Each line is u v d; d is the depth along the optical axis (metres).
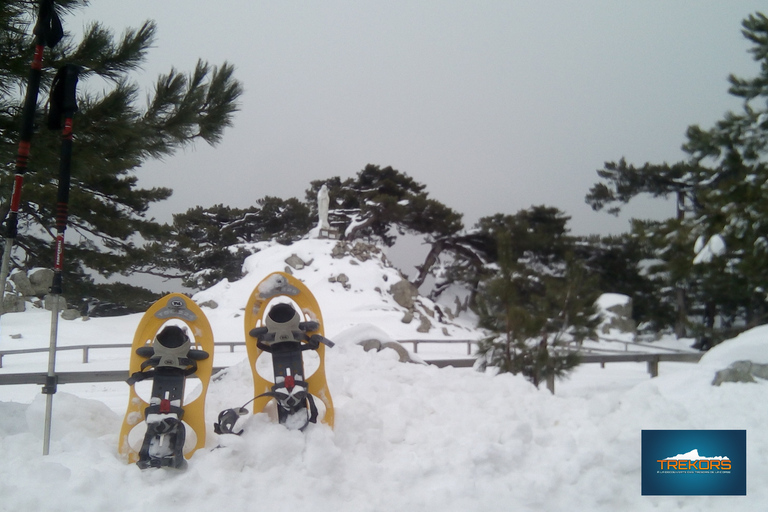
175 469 4.33
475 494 4.44
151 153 9.84
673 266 17.67
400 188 53.84
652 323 38.47
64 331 23.70
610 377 13.82
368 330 9.36
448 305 49.81
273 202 57.81
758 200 14.88
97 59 8.88
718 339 18.84
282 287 5.37
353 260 37.16
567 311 9.06
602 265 41.19
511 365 8.88
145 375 4.67
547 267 42.84
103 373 7.05
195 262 49.25
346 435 5.15
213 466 4.41
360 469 4.68
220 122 10.24
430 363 10.41
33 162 8.35
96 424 5.30
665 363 17.44
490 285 9.25
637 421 5.72
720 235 16.22
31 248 31.45
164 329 4.79
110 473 4.19
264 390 5.27
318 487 4.35
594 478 4.70
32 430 5.02
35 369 14.87
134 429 5.22
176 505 4.00
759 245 14.57
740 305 19.92
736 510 4.55
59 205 5.01
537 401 6.46
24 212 28.75
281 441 4.66
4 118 7.92
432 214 46.88
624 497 4.64
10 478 4.08
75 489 3.94
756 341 9.19
